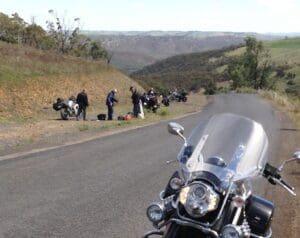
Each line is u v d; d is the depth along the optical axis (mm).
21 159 14320
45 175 12102
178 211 4840
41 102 37625
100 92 49688
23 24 61250
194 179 4934
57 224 8266
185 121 30000
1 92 35375
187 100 62188
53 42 66812
